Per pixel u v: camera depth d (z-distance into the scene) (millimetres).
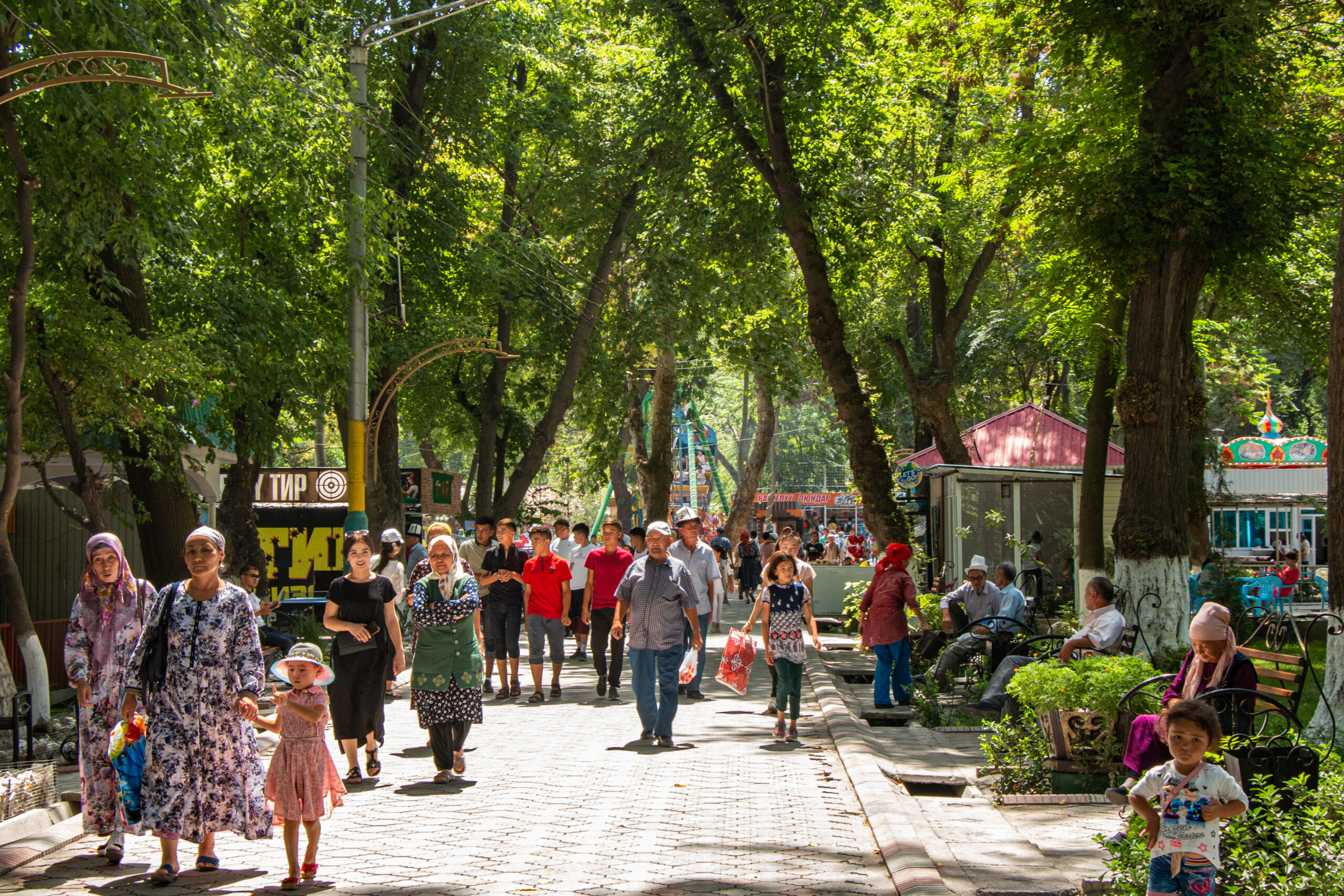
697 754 10398
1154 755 6586
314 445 45500
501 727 12141
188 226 15711
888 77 21094
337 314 19766
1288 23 14766
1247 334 24016
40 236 12672
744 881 6281
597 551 14562
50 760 10203
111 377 13156
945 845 6887
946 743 10836
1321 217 17422
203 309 16625
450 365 31938
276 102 16703
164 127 13273
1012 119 20625
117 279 14258
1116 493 24344
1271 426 33344
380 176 22047
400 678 16141
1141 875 5348
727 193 21250
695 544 14836
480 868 6602
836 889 6117
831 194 20594
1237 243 13977
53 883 6426
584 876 6398
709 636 23516
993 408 40469
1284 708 6484
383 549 12500
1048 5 14984
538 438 29609
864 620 13617
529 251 28641
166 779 6379
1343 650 9570
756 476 37031
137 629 7051
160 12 13234
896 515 18672
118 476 15828
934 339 24531
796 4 18625
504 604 14539
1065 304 18859
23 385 13680
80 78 8734
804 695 14758
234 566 21406
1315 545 37125
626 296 30703
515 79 29844
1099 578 10633
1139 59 14281
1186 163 13508
